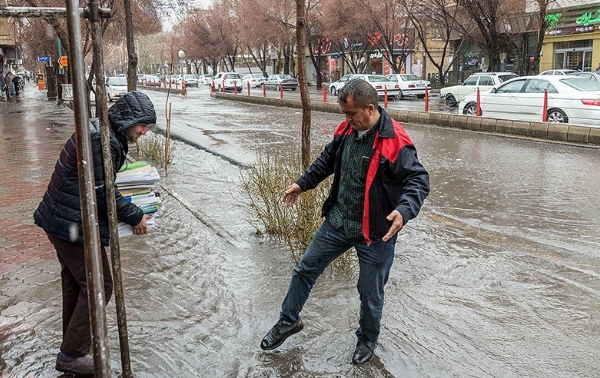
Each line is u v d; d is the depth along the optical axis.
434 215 7.11
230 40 58.66
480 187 8.82
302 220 5.29
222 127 17.78
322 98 31.94
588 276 4.93
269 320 4.07
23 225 6.52
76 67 1.97
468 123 16.36
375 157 3.16
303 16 5.79
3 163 10.72
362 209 3.28
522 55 34.50
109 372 2.15
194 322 4.02
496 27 29.44
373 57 52.16
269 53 64.56
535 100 15.40
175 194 7.98
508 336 3.85
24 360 3.51
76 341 3.24
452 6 33.91
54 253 5.54
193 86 55.69
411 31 42.31
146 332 3.86
